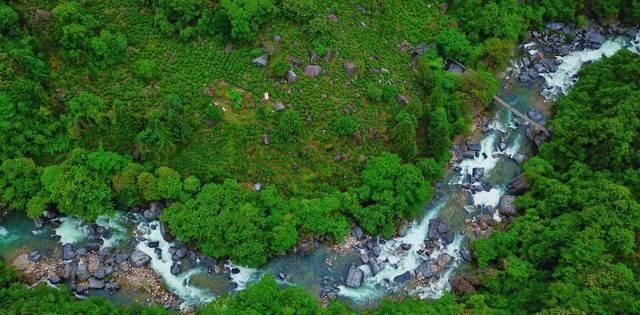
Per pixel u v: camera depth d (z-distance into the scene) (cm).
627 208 5650
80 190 5872
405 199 6303
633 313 4894
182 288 5941
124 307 5728
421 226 6538
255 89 6550
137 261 6000
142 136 6119
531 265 5819
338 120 6550
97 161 5966
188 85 6525
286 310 5350
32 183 5969
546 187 6397
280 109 6494
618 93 6700
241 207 5950
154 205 6247
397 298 6028
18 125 5994
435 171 6538
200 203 5994
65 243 6094
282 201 6112
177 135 6197
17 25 6291
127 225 6238
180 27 6688
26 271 5881
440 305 5550
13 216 6209
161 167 6081
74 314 5194
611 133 6166
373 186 6284
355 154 6544
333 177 6450
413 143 6388
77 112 6103
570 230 5731
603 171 6325
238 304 5391
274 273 6088
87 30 6334
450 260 6300
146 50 6638
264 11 6625
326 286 6075
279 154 6406
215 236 5850
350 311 5581
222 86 6562
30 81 6091
